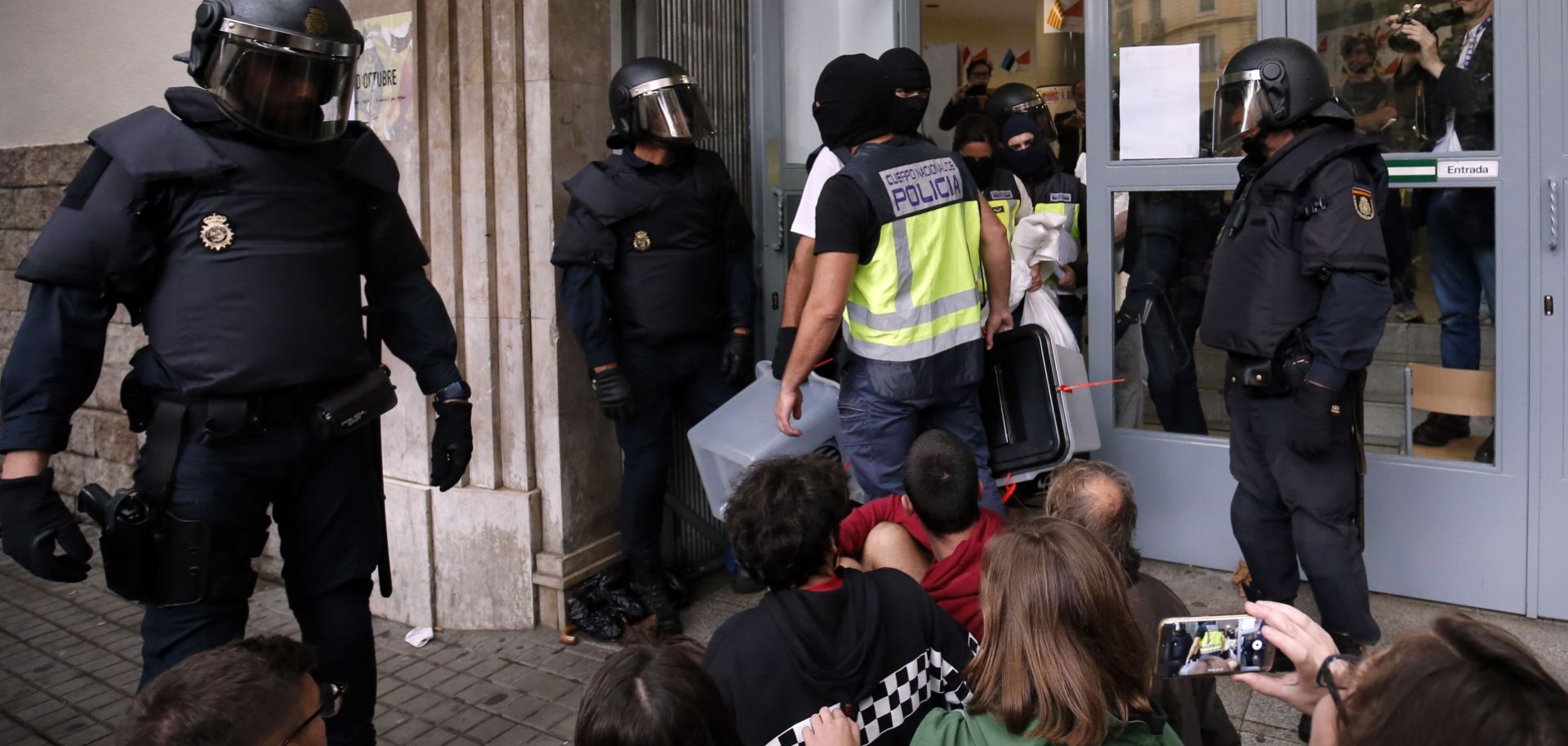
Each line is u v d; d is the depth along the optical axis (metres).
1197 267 3.98
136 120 2.42
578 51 4.00
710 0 4.44
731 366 4.13
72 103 5.61
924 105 3.38
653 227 3.88
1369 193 2.87
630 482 4.05
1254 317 2.97
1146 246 4.06
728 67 4.54
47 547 2.38
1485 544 3.59
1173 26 3.92
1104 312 4.13
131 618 4.50
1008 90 4.92
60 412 2.42
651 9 4.21
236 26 2.34
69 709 3.69
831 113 3.36
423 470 4.18
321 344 2.57
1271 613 1.58
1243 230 3.04
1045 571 1.59
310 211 2.57
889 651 1.99
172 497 2.48
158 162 2.37
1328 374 2.84
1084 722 1.53
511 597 4.10
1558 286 3.42
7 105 5.91
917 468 2.57
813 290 3.22
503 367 4.07
